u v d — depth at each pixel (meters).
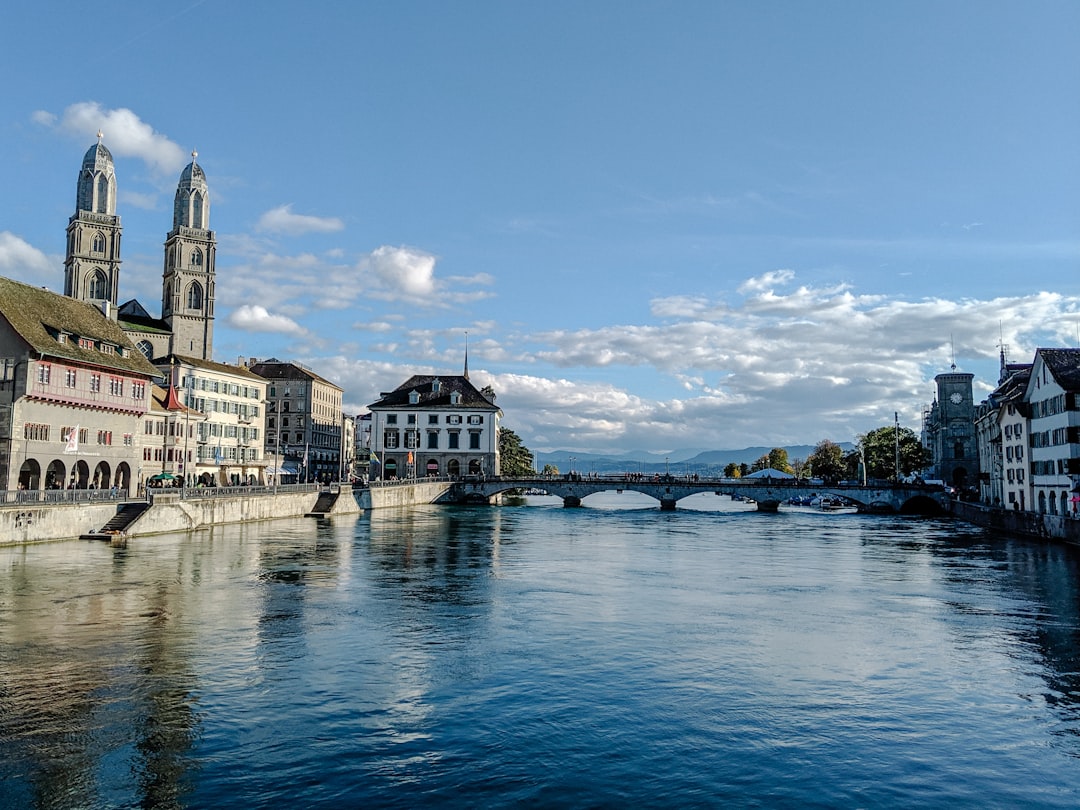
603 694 21.62
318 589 37.34
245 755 17.14
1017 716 20.28
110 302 139.00
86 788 15.45
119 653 25.00
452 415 130.50
